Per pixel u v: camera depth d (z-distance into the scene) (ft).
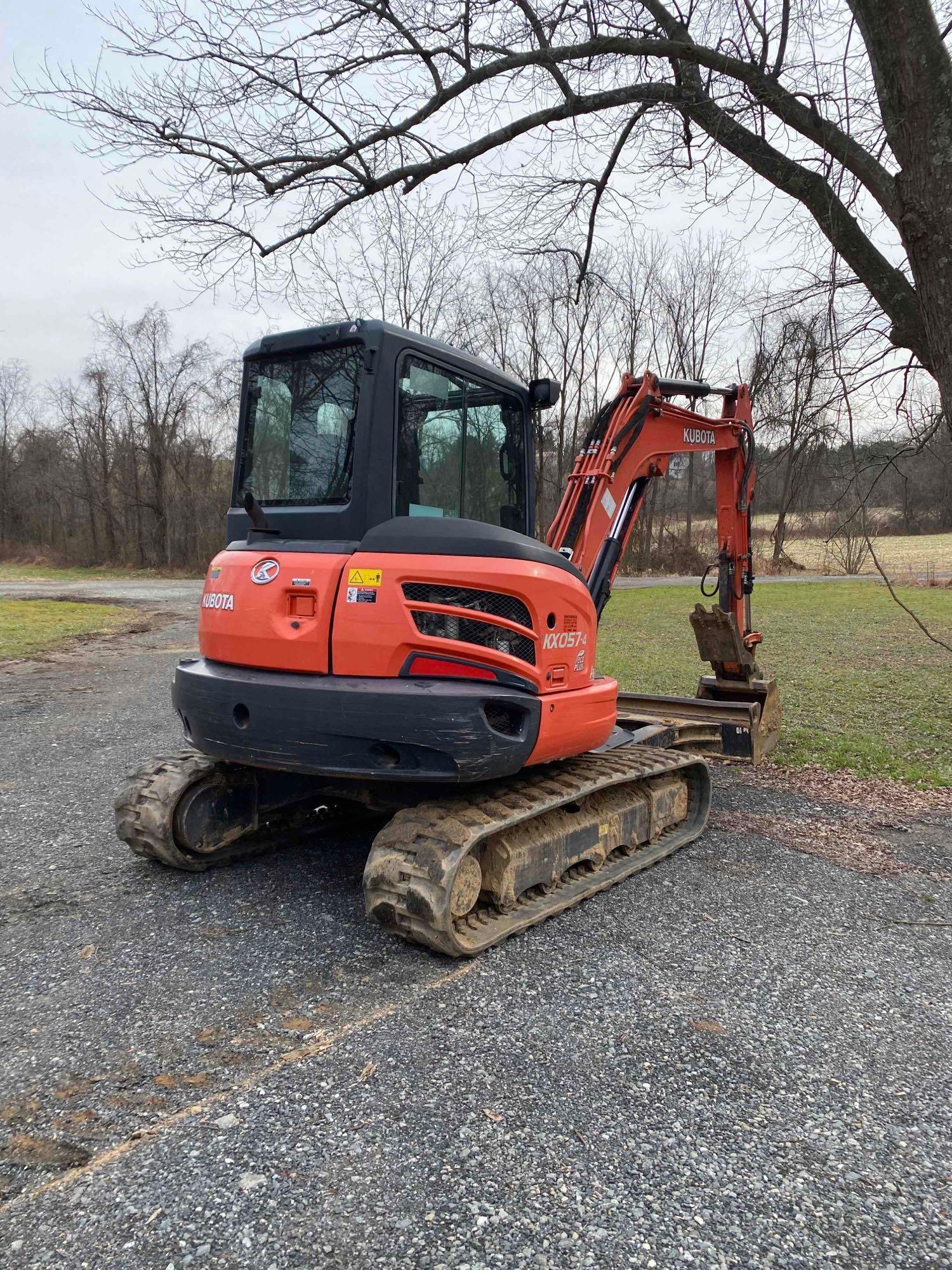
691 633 56.59
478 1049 9.66
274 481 13.88
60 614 67.72
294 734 12.17
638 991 11.10
